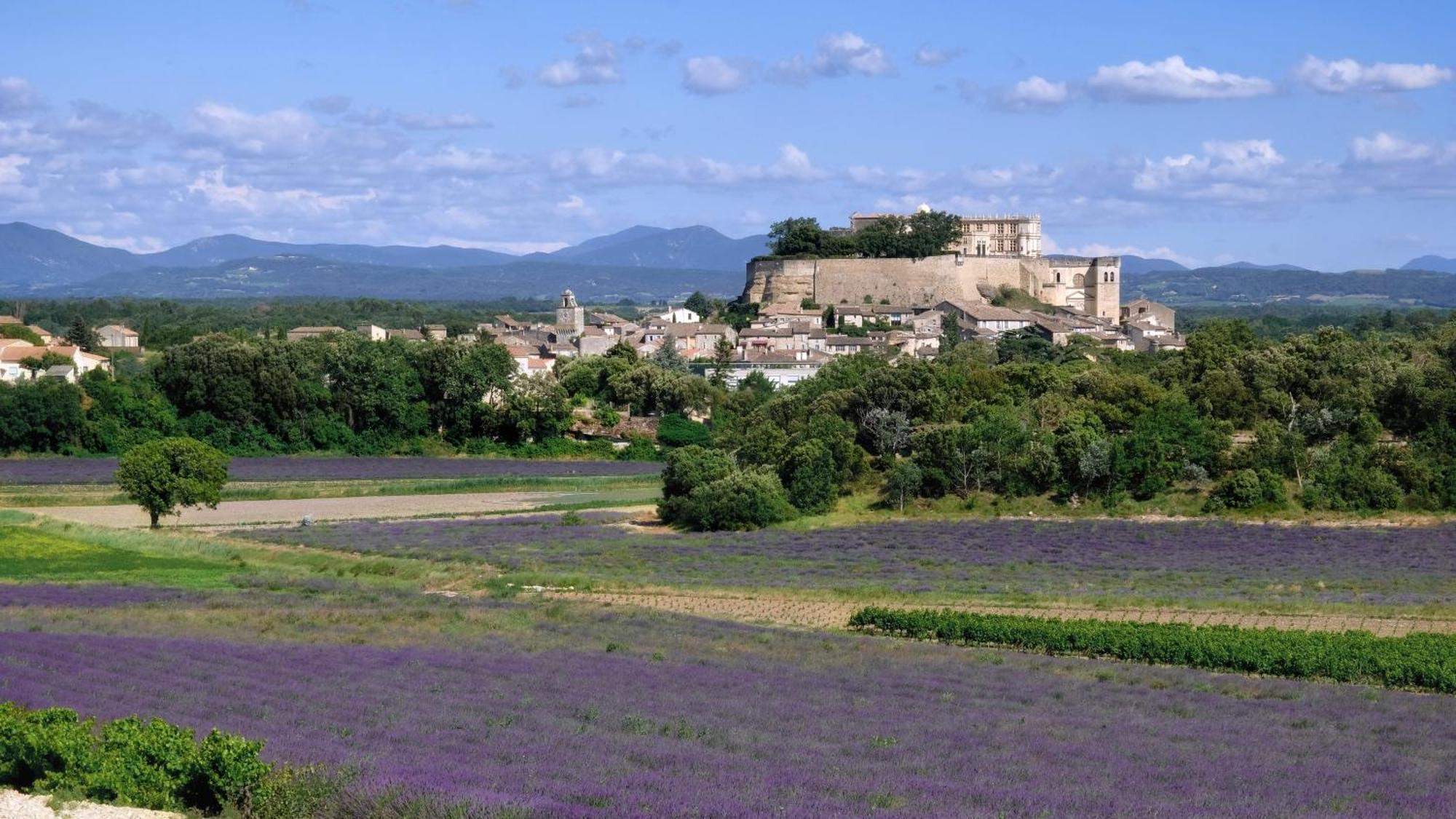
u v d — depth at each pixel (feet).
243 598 248.52
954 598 270.87
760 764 124.06
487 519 400.67
